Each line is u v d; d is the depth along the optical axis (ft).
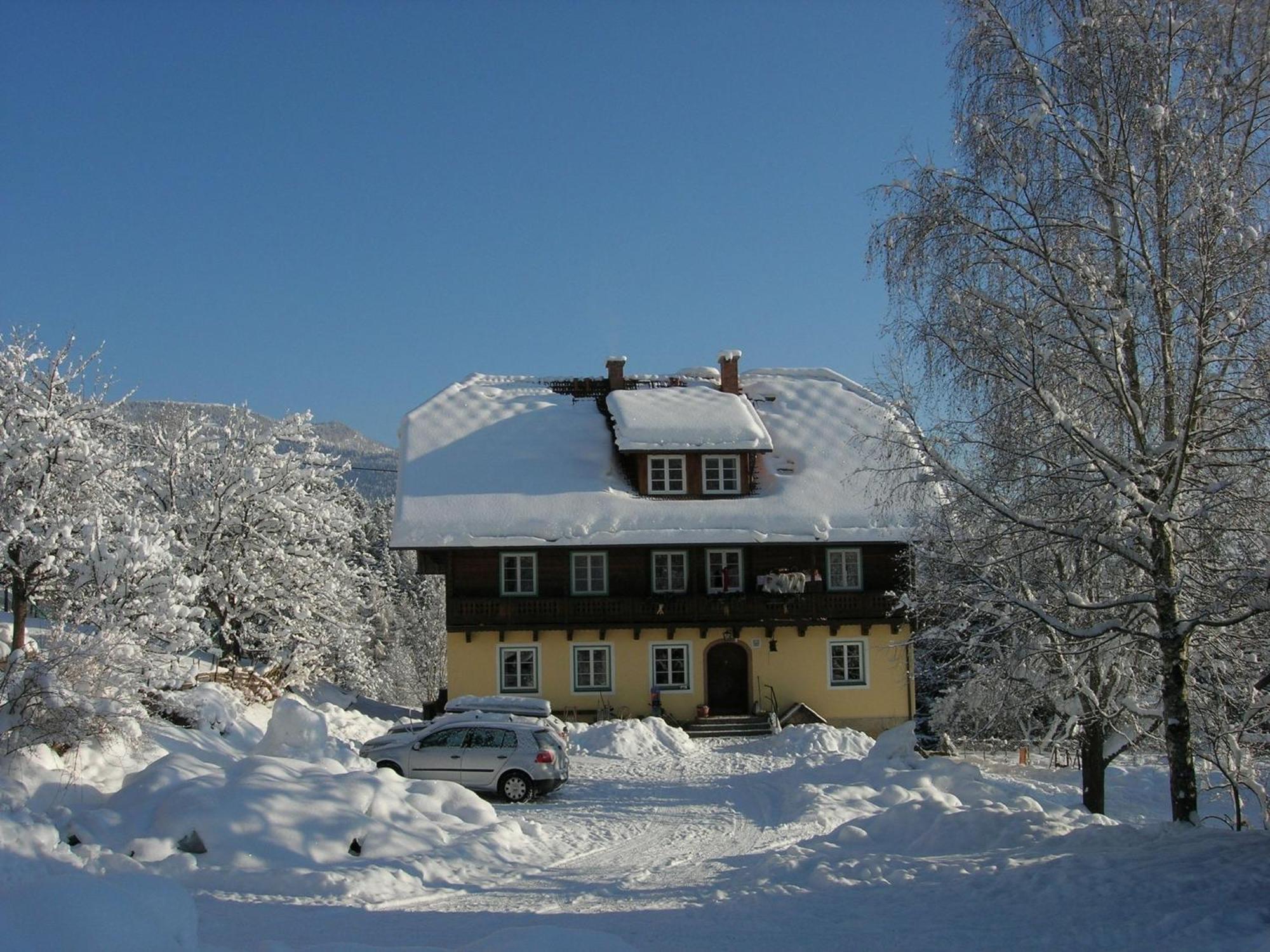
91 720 60.18
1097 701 61.36
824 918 38.45
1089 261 50.11
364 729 107.86
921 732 107.96
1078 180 49.90
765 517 125.49
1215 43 48.88
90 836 49.16
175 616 68.23
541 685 124.98
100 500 79.82
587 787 85.10
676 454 130.00
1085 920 36.19
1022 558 55.62
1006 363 50.21
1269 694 54.60
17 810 49.03
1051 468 50.80
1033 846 49.93
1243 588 47.26
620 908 42.19
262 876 45.93
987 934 35.32
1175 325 48.39
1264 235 46.57
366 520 210.79
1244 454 48.01
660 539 122.21
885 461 59.67
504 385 156.66
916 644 78.64
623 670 125.80
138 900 23.58
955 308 50.88
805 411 146.30
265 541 120.67
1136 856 44.21
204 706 82.89
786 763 98.89
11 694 59.47
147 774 55.62
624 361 151.94
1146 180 49.16
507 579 125.80
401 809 56.54
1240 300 46.34
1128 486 47.09
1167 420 49.42
